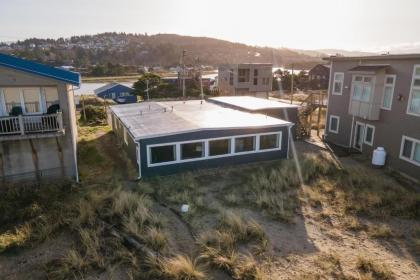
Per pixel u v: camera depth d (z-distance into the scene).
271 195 13.91
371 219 12.07
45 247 9.96
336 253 9.98
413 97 15.99
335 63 22.11
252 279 8.77
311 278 8.81
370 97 18.22
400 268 9.31
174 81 65.81
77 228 10.89
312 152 20.72
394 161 17.41
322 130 26.98
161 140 15.66
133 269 9.00
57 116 13.59
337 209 12.83
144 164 15.61
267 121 19.02
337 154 20.25
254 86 49.59
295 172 16.45
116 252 9.62
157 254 9.62
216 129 16.78
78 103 44.72
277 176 15.80
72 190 13.81
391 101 17.44
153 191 14.21
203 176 16.27
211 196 13.91
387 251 10.12
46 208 12.18
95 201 12.52
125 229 10.77
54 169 14.49
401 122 16.80
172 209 12.65
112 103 47.66
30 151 13.90
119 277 8.73
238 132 17.41
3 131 13.30
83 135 24.95
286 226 11.59
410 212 12.36
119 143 22.02
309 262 9.54
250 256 9.70
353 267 9.34
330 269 9.22
